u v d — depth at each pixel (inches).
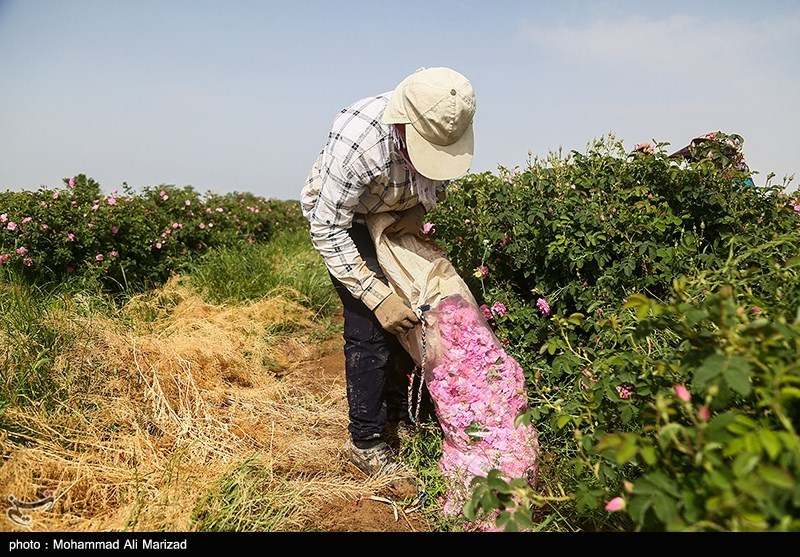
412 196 91.6
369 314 94.8
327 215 86.7
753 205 120.4
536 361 109.6
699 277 72.1
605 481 72.3
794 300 63.4
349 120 84.8
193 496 83.7
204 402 116.0
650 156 123.1
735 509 44.1
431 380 86.7
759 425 50.9
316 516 88.7
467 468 82.8
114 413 104.7
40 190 188.2
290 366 156.9
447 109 77.5
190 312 172.1
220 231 285.4
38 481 82.8
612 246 115.0
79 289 171.8
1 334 117.4
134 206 218.5
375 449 99.3
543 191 123.7
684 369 57.0
